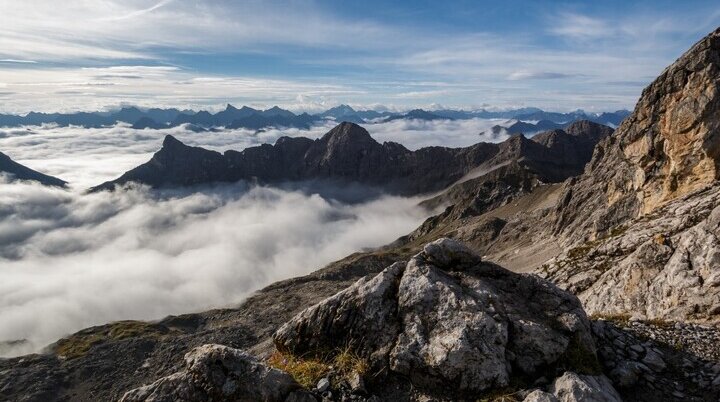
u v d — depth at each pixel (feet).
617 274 111.34
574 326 40.04
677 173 179.63
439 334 39.14
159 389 35.83
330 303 45.52
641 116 219.61
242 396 34.96
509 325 39.34
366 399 37.55
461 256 47.80
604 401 33.68
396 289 44.75
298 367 41.47
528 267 402.72
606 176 441.27
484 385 35.91
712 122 166.30
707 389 40.34
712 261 79.25
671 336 48.37
